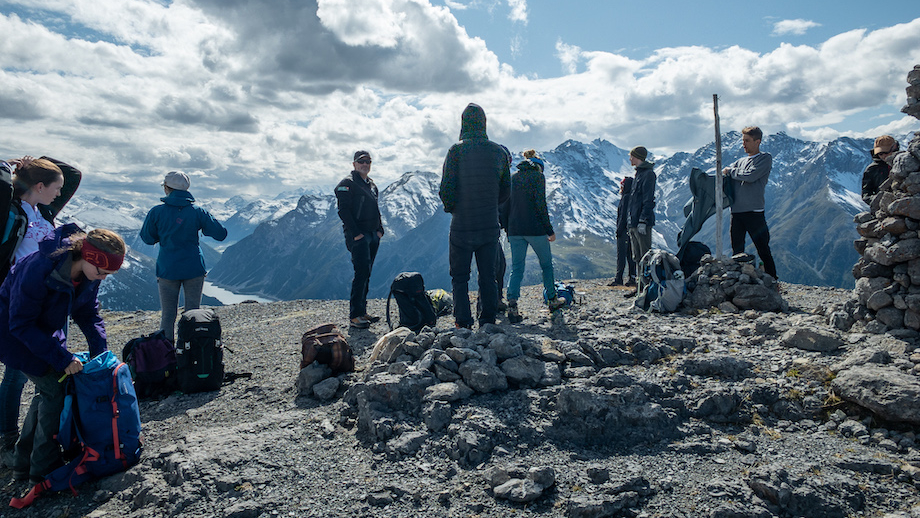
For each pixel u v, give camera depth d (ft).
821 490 12.64
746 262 29.91
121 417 15.53
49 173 17.11
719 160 31.71
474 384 17.60
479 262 24.97
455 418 16.10
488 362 18.37
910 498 12.57
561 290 34.35
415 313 28.25
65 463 15.47
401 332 22.57
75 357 14.92
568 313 31.24
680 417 16.62
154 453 15.92
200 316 22.44
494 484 13.33
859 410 16.22
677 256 34.68
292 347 29.78
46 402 14.96
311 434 16.72
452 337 20.15
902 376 15.96
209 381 22.13
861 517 12.14
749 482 13.08
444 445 15.16
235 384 23.13
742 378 18.56
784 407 16.92
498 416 16.12
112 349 34.35
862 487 12.97
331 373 22.18
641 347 21.01
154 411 20.40
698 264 33.88
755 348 21.47
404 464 14.56
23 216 16.52
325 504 12.92
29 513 14.06
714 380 18.58
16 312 13.85
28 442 15.33
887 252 20.90
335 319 38.99
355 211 32.07
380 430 15.93
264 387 22.08
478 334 20.36
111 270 14.75
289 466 14.69
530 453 14.88
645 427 15.88
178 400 21.44
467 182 23.88
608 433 15.64
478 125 24.39
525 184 27.50
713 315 28.07
